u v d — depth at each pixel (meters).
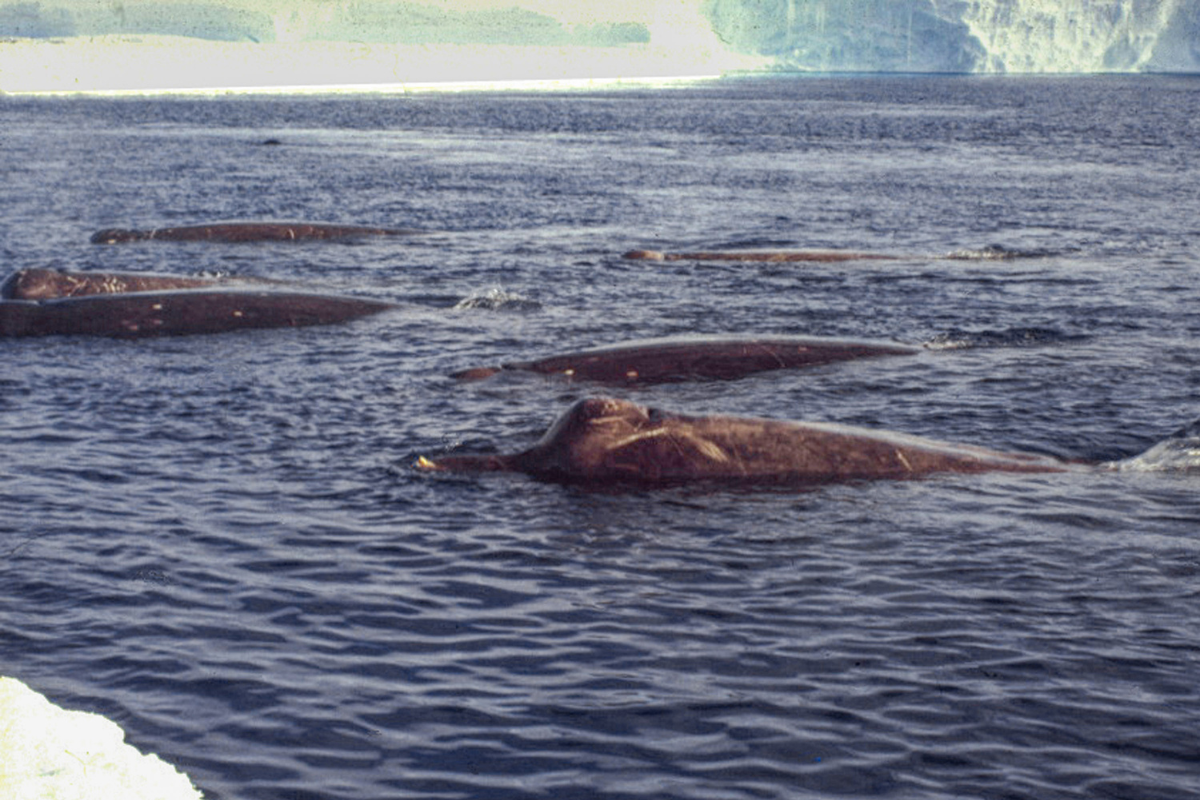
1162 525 9.64
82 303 16.80
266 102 104.31
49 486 10.41
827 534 9.39
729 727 6.49
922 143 61.56
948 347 16.00
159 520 9.62
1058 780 6.02
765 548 9.11
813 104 106.50
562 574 8.59
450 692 6.86
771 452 10.88
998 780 6.01
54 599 8.06
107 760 3.68
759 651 7.41
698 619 7.86
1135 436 12.17
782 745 6.32
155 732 6.38
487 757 6.18
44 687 6.84
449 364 15.05
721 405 13.09
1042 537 9.34
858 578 8.54
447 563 8.79
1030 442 11.98
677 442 10.87
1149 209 33.69
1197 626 7.83
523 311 18.50
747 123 78.19
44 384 13.88
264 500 10.12
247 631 7.62
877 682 7.02
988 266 23.27
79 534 9.28
